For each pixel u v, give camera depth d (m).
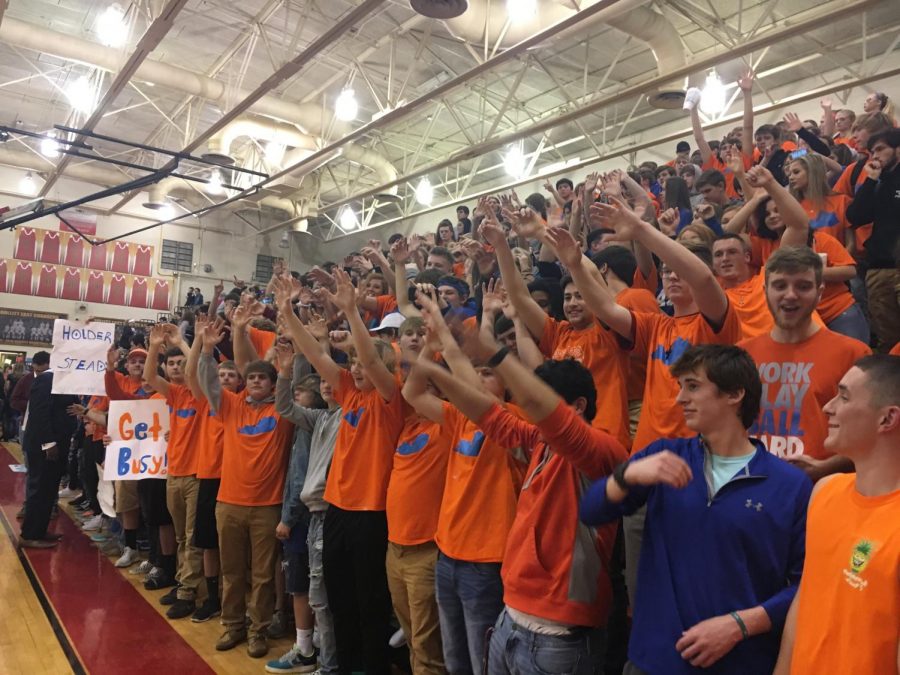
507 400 2.76
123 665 3.46
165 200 15.58
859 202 3.20
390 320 3.74
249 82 11.98
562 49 9.93
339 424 3.41
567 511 1.86
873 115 4.27
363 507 3.00
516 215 2.41
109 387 5.36
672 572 1.50
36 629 3.95
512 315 2.85
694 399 1.58
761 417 2.02
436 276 3.96
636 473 1.45
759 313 2.55
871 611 1.14
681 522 1.51
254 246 19.81
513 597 1.88
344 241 19.98
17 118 14.49
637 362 2.66
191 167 15.24
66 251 17.23
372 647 2.92
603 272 3.07
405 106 8.55
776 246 3.25
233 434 3.88
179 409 4.56
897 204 3.03
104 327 5.46
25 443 5.84
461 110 12.43
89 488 6.34
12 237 16.66
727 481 1.49
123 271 17.91
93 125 10.27
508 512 2.38
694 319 2.28
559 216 3.86
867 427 1.26
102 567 5.23
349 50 9.41
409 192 16.23
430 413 2.68
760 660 1.38
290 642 3.82
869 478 1.25
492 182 15.02
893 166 3.08
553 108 12.22
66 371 5.28
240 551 3.80
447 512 2.47
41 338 16.80
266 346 5.09
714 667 1.39
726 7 8.65
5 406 13.14
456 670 2.40
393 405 3.03
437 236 7.21
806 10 8.55
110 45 9.23
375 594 2.95
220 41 10.61
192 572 4.26
